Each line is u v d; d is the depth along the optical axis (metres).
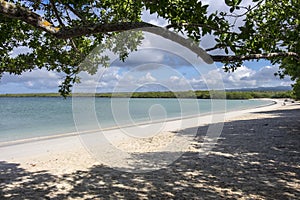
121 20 5.99
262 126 18.16
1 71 5.99
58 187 6.81
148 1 3.33
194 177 7.32
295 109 35.28
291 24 5.56
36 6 5.11
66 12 5.49
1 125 28.03
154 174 7.64
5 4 2.80
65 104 66.50
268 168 7.99
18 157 11.34
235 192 6.11
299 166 8.12
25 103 72.69
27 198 6.07
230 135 14.70
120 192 6.34
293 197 5.71
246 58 3.94
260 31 4.62
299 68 13.39
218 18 3.31
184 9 3.35
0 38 5.46
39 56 6.09
